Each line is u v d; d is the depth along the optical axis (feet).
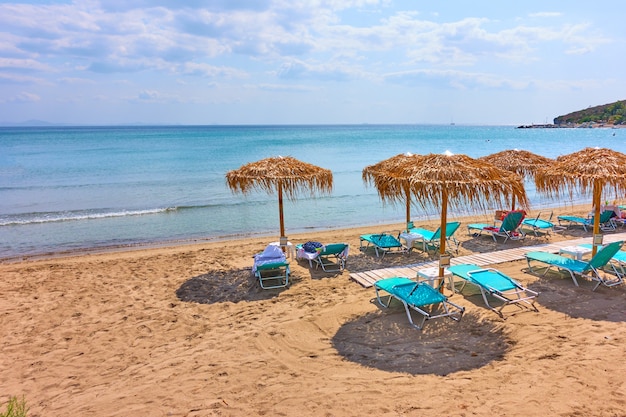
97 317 20.44
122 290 24.23
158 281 25.67
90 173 86.12
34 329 19.25
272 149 153.79
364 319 18.74
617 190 20.10
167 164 101.86
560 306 19.22
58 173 85.97
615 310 18.61
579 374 13.43
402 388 13.23
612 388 12.55
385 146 171.12
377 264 27.48
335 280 24.47
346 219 48.67
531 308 19.08
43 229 44.04
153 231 43.11
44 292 24.16
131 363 15.89
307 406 12.53
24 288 24.90
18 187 68.90
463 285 22.26
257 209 54.70
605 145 161.58
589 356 14.57
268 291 23.12
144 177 80.74
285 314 19.76
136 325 19.34
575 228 37.60
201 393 13.58
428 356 15.25
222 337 17.67
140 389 14.03
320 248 26.22
